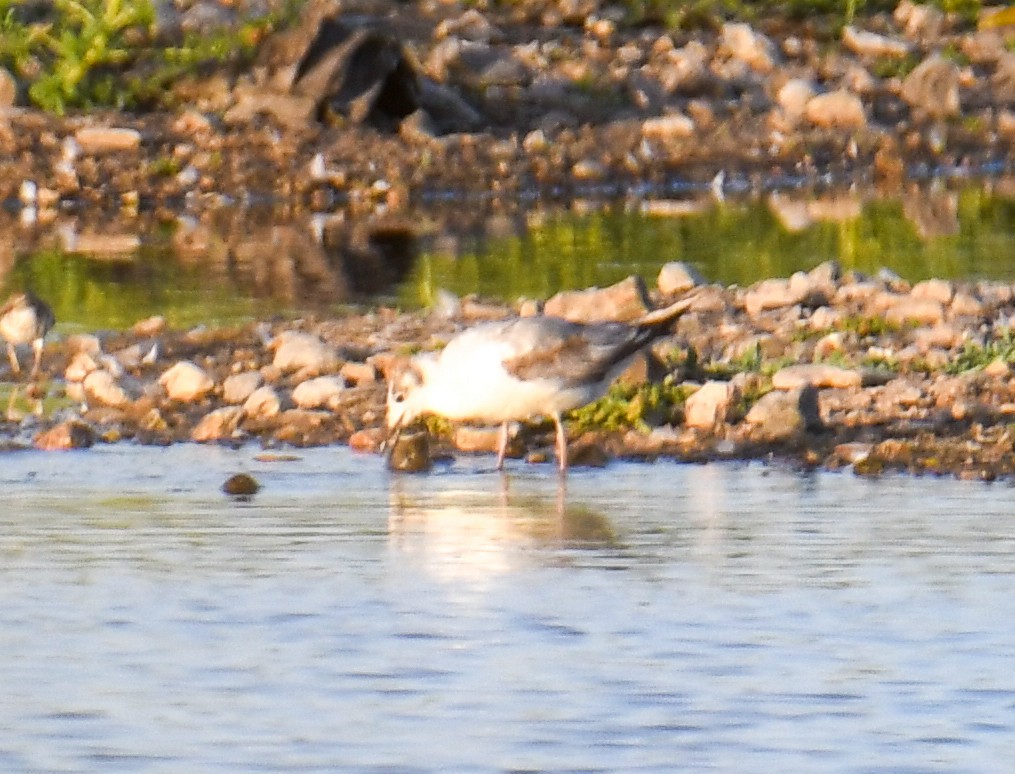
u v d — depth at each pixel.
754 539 12.30
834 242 25.47
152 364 17.70
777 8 37.38
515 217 28.80
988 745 8.98
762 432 15.26
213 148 30.75
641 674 9.84
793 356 17.17
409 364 14.38
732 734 9.10
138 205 29.86
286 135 31.05
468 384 14.09
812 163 33.16
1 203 29.81
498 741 9.04
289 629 10.55
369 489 13.82
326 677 9.84
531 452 15.03
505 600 11.04
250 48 31.89
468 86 33.34
